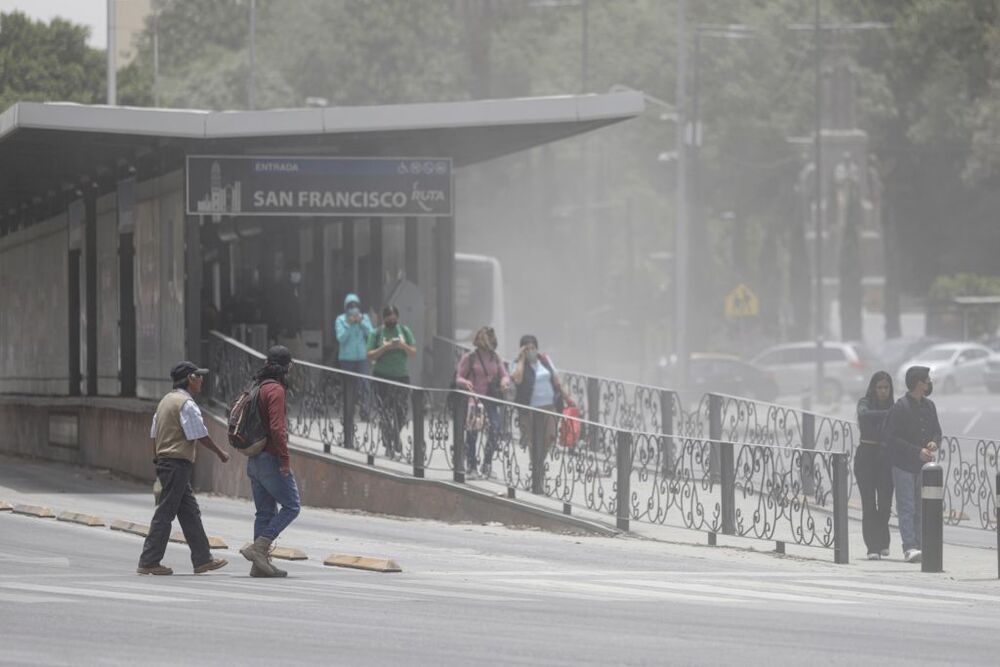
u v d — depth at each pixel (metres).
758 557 47.88
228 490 66.81
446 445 58.38
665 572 42.22
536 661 26.12
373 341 67.19
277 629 29.64
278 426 39.16
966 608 35.44
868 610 34.47
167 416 39.62
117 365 81.69
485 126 69.19
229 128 67.94
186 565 41.91
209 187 71.06
